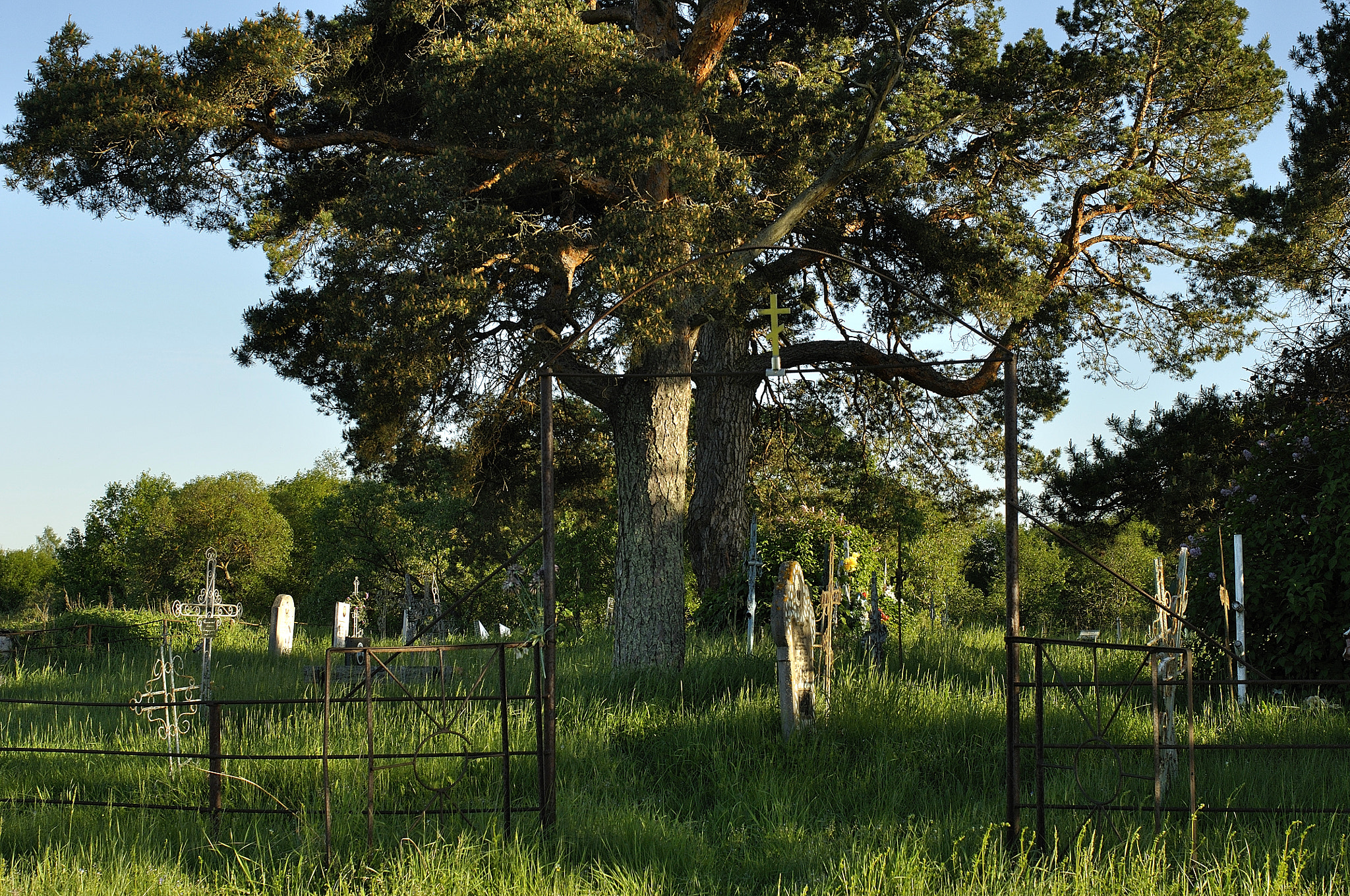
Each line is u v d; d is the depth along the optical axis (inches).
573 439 983.6
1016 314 614.5
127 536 2292.1
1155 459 883.4
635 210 476.4
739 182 553.6
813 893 238.5
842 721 385.4
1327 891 230.1
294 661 634.8
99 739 391.9
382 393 536.7
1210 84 626.8
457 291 472.1
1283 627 441.4
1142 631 762.2
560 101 481.1
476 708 410.6
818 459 888.9
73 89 489.1
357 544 1685.5
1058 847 263.6
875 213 651.5
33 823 288.4
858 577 689.6
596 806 302.2
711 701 449.1
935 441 824.3
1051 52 609.6
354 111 583.8
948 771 347.3
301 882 251.1
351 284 504.1
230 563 2050.9
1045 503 952.9
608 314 321.7
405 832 281.0
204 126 505.4
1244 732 366.6
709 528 789.2
